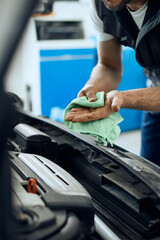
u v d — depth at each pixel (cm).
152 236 51
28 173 56
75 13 290
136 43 90
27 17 27
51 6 133
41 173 56
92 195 65
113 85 108
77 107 74
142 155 143
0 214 32
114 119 71
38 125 92
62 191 49
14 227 36
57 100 262
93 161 68
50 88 255
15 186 48
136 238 51
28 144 73
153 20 81
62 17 278
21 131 78
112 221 56
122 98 74
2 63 28
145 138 139
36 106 257
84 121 69
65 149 78
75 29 282
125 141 259
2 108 31
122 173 62
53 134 84
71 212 44
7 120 31
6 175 32
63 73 257
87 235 48
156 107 84
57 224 39
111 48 111
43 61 245
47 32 265
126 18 92
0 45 28
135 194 54
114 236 51
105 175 62
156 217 51
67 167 78
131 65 265
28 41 247
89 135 74
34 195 46
